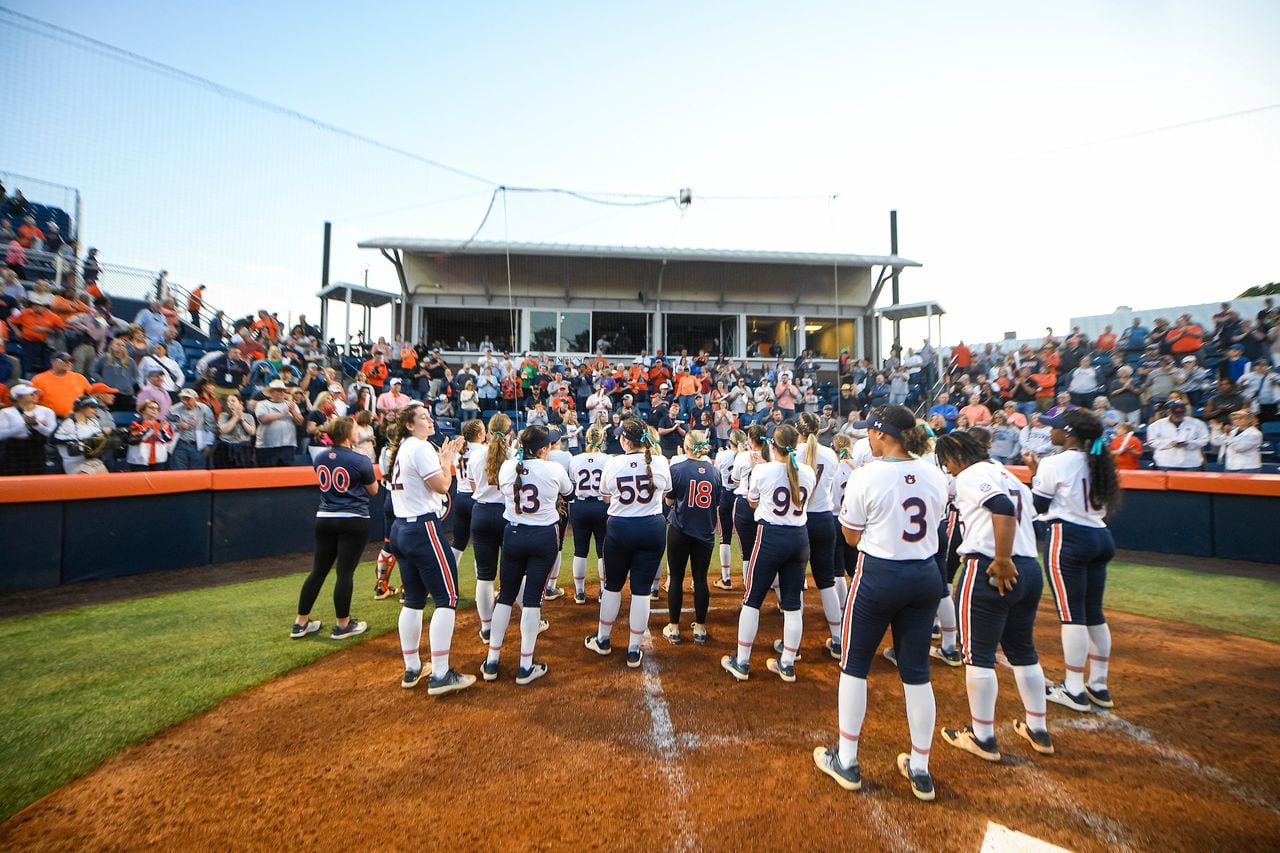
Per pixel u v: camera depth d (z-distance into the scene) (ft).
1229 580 23.72
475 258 60.08
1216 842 8.52
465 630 17.98
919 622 9.71
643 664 15.33
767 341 66.03
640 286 63.41
